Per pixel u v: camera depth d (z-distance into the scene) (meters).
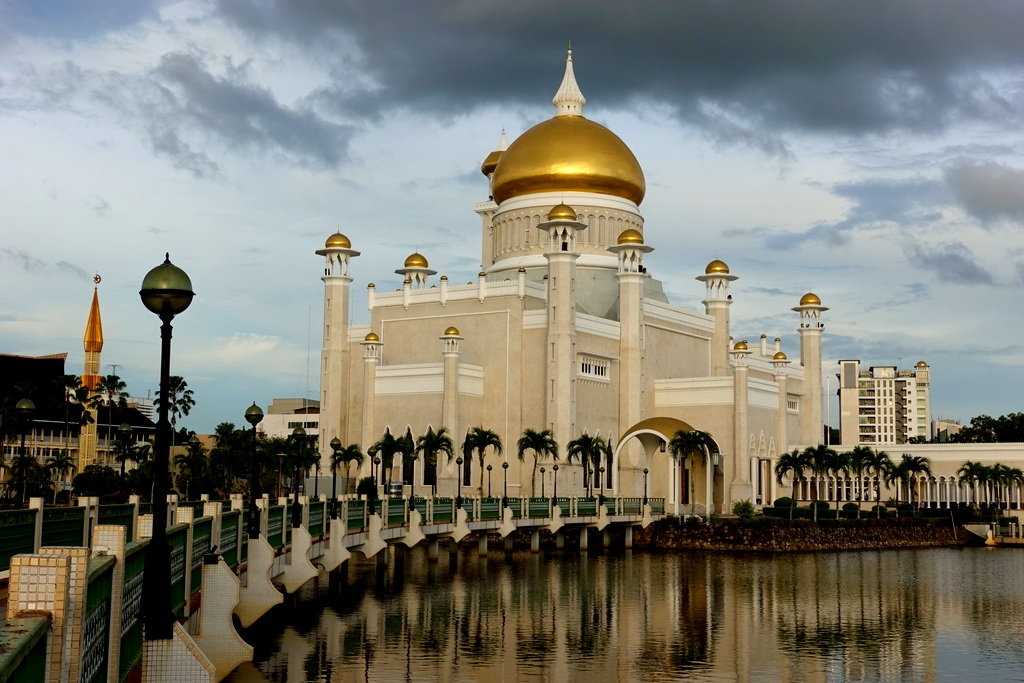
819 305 139.50
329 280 116.31
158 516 24.41
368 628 49.72
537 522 88.38
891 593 69.06
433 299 119.38
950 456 132.25
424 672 40.16
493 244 127.50
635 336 116.12
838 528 107.81
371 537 60.06
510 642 47.47
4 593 22.31
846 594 68.06
